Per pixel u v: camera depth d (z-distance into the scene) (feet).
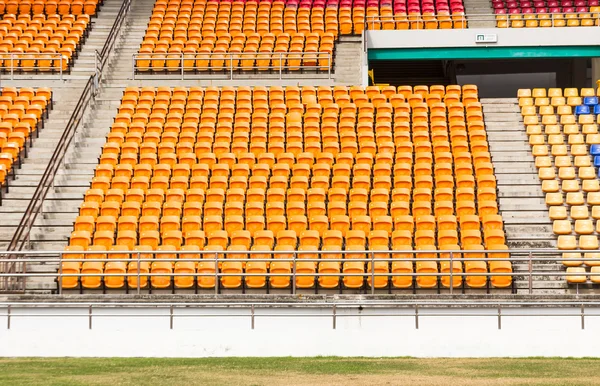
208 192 66.18
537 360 47.50
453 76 115.65
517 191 68.39
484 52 94.58
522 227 64.08
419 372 42.60
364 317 51.44
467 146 73.36
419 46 94.07
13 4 103.04
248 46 92.38
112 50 92.43
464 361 47.03
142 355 50.16
